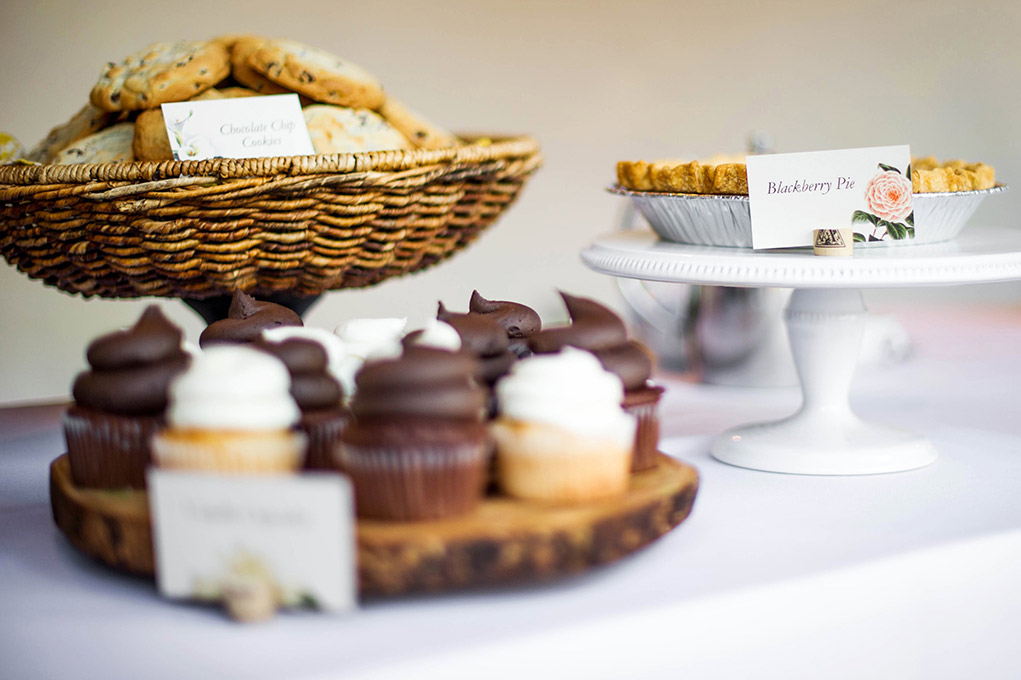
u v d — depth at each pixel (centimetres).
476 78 185
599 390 76
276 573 71
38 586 75
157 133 99
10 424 108
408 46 179
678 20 194
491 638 69
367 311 186
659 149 199
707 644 73
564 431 74
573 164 194
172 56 104
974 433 103
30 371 161
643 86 195
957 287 196
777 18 196
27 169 92
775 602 74
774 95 199
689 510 79
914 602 78
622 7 191
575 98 192
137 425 77
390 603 73
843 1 195
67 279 100
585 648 70
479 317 84
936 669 79
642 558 78
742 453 96
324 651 69
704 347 124
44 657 69
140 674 68
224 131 100
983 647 81
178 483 71
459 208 105
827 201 95
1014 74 187
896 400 115
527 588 74
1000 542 81
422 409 72
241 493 70
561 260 197
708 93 198
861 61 196
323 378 79
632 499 76
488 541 71
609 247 100
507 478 76
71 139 106
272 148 101
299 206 94
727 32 196
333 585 70
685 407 115
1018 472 93
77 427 78
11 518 85
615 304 204
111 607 73
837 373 98
